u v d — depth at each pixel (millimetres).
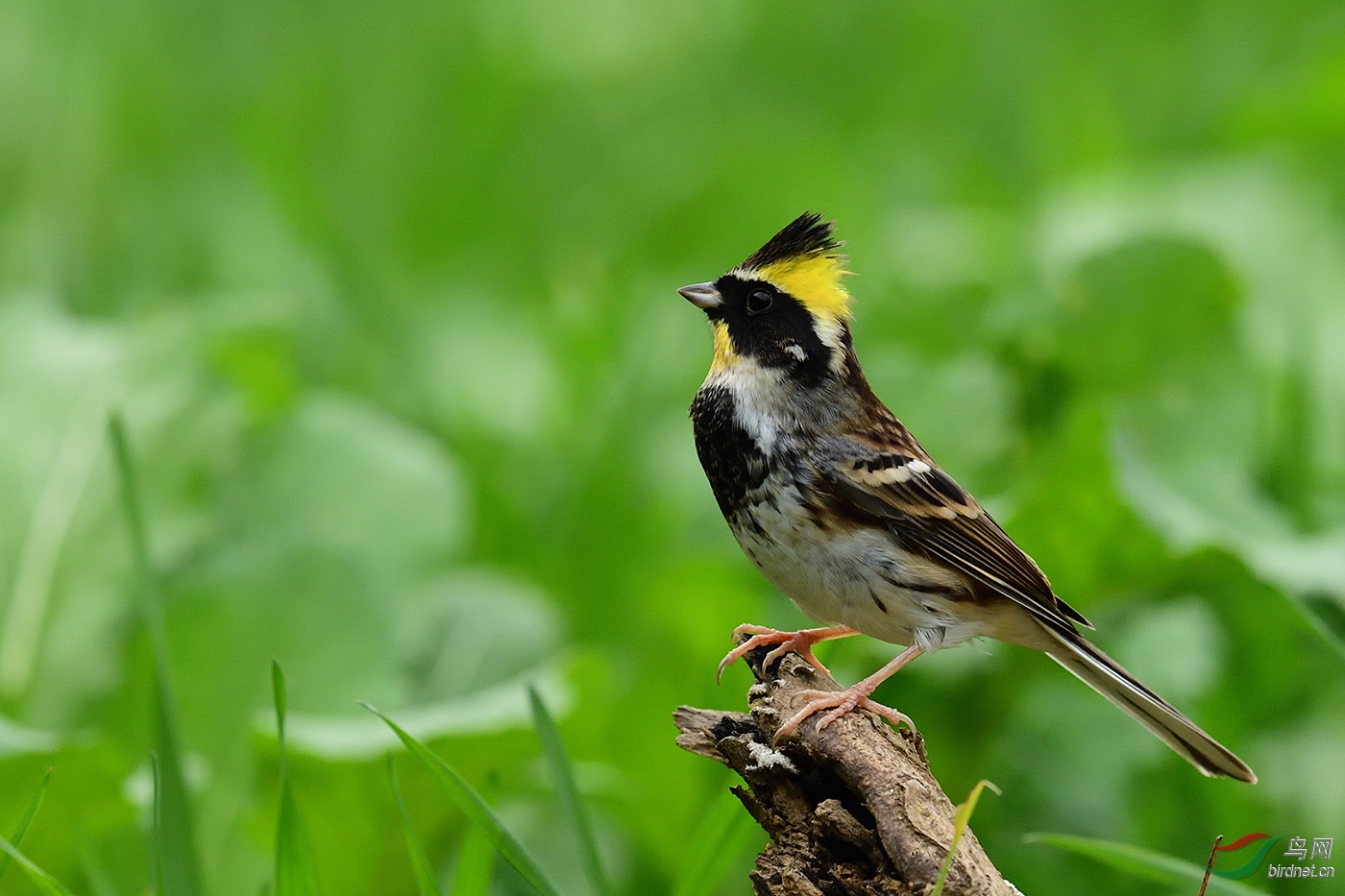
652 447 13688
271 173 16594
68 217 17375
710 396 8742
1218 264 12234
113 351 11953
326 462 11789
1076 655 8375
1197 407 11969
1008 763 10266
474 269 18125
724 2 22031
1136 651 10734
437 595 11141
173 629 9719
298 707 9641
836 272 8938
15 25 18484
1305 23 20781
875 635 8586
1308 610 9680
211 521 11422
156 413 11703
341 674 9742
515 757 8922
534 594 11617
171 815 6508
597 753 10016
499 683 10570
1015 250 15148
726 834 7004
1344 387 13422
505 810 10250
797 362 8633
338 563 9992
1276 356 13727
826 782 6438
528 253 18562
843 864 6273
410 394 15094
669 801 10172
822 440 8414
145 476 11469
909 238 15969
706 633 10742
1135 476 9820
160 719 6586
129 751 9477
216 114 19266
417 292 16922
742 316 8750
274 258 16234
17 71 18219
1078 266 12484
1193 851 9891
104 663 10555
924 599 8320
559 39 21422
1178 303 12227
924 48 21547
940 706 10469
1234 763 7965
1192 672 10562
